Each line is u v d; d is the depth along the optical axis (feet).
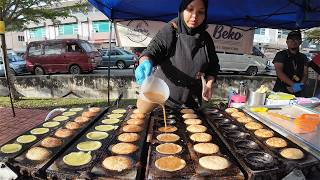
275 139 5.59
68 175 4.15
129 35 15.97
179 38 7.32
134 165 4.47
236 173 4.29
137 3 13.26
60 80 26.45
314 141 5.55
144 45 16.15
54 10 30.30
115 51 54.60
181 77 7.50
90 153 4.92
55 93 26.73
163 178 4.12
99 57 45.85
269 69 44.70
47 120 6.82
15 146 5.10
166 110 7.55
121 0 13.00
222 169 4.39
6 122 18.30
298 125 6.44
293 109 8.16
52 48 42.57
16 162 4.46
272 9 13.82
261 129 6.21
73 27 111.45
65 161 4.58
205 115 7.38
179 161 4.63
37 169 4.23
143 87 6.07
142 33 15.97
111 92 25.68
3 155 4.69
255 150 5.11
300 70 12.01
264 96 9.61
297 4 10.79
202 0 6.83
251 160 4.64
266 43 83.10
